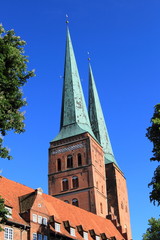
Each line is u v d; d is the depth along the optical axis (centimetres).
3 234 4959
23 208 5669
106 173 10306
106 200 9369
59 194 9088
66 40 11419
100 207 8894
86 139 9431
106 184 10150
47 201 6931
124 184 10775
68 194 8994
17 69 3272
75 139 9575
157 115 4253
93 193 8769
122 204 10131
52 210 6600
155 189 3991
